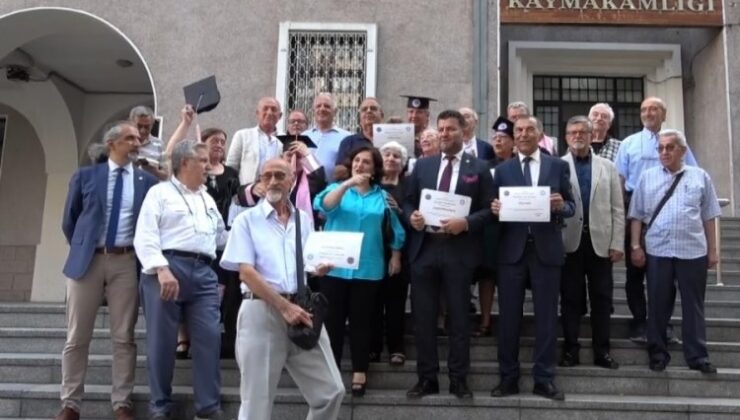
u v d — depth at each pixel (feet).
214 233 15.72
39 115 37.91
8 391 16.29
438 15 29.27
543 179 16.53
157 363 14.70
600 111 21.72
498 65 29.07
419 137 20.74
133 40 29.40
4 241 37.50
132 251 15.75
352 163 16.70
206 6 29.55
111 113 39.40
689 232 17.20
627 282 19.19
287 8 29.48
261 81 29.04
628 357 18.28
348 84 28.94
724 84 34.86
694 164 19.67
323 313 12.92
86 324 15.43
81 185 15.89
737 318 21.08
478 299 21.48
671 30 39.14
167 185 15.46
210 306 15.24
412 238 16.43
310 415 13.08
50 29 30.86
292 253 13.17
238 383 17.22
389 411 15.83
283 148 18.45
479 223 15.78
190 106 19.17
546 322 16.15
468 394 15.79
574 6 36.47
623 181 20.66
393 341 17.44
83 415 15.99
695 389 16.79
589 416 15.62
